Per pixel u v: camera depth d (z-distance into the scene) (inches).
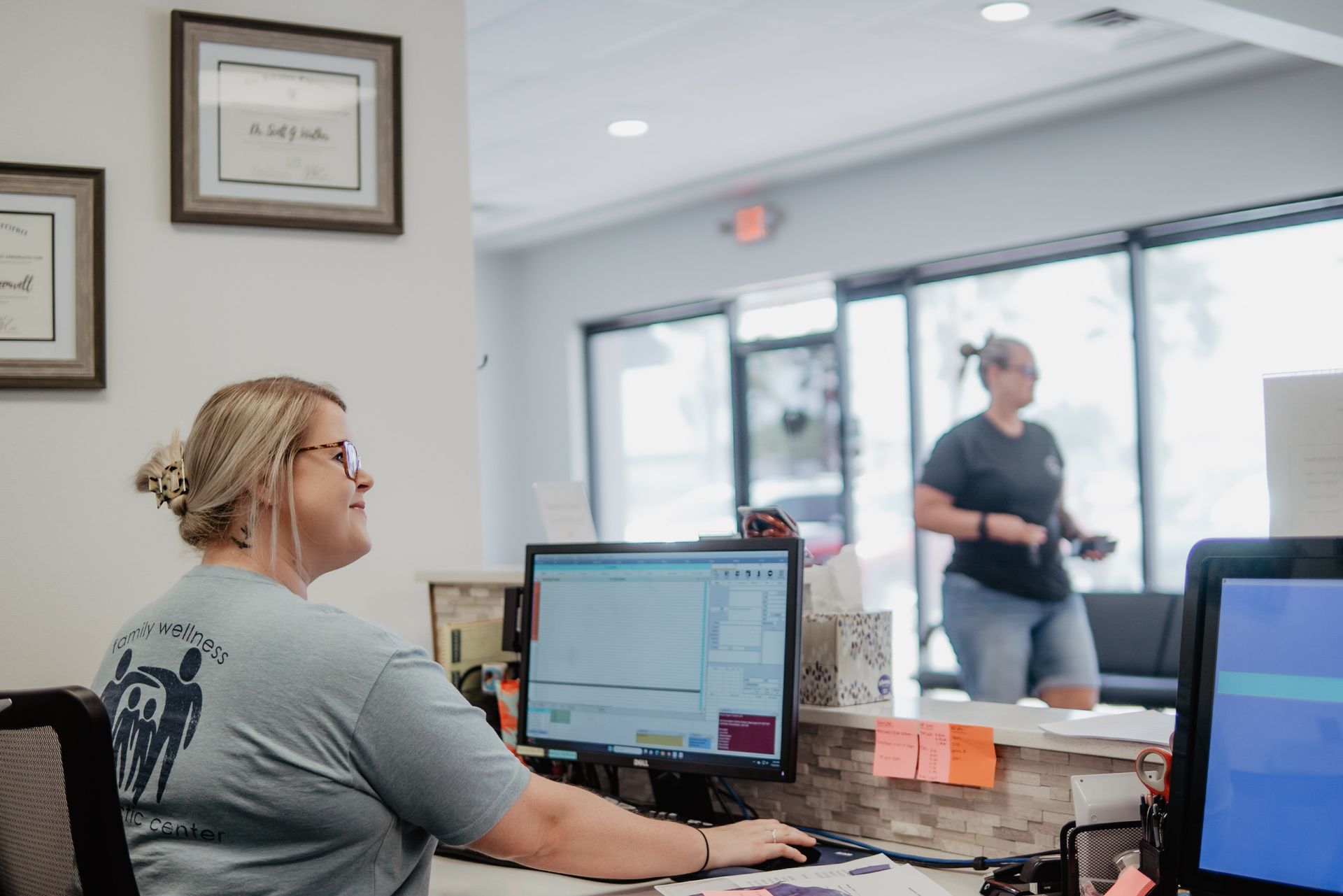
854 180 245.3
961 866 62.2
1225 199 195.0
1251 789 44.1
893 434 248.8
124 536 96.2
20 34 94.3
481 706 86.3
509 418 317.1
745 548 69.0
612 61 176.6
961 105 205.9
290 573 57.9
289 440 56.6
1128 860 51.9
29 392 93.6
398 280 107.4
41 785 47.0
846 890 56.9
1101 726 60.9
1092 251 217.5
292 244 103.1
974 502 162.2
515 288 319.0
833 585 73.5
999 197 223.5
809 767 72.0
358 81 104.7
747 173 246.7
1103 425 217.8
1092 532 218.8
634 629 72.3
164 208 98.5
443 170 109.5
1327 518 55.5
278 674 51.6
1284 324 195.6
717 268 271.0
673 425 292.0
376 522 105.9
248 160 100.7
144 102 98.0
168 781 51.2
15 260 93.4
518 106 197.0
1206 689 45.9
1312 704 43.2
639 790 80.6
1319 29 146.6
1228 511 203.6
